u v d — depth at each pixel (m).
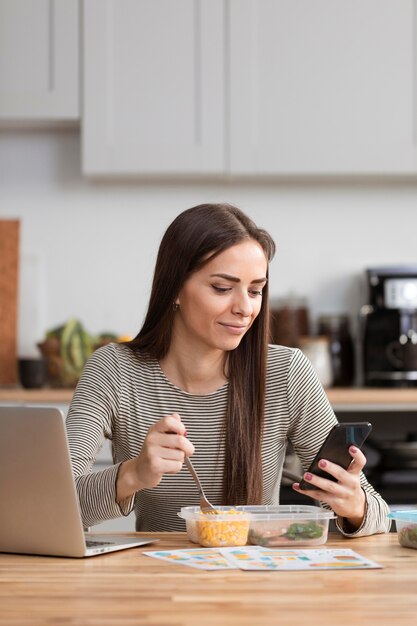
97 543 1.77
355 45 3.84
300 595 1.37
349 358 4.04
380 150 3.85
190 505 2.12
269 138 3.84
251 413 2.10
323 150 3.84
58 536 1.66
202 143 3.85
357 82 3.84
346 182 4.17
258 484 2.08
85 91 3.85
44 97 3.86
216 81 3.84
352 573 1.51
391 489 3.61
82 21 3.85
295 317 4.08
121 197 4.21
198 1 3.84
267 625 1.21
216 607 1.30
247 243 1.98
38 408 1.65
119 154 3.85
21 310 4.20
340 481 1.83
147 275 4.20
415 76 3.85
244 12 3.83
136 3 3.84
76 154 4.21
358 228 4.20
